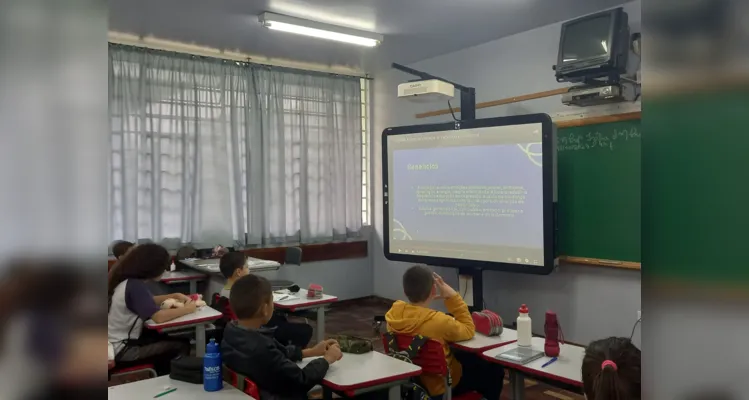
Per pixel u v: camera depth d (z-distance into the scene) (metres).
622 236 4.08
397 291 6.28
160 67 5.15
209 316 3.17
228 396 1.90
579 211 4.36
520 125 4.40
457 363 2.55
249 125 5.64
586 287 4.35
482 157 4.65
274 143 5.79
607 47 3.76
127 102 4.98
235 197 5.55
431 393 2.32
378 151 6.47
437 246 4.98
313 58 5.77
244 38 5.02
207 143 5.39
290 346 2.28
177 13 4.30
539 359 2.25
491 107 5.02
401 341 2.45
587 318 4.34
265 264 4.83
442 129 4.92
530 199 4.35
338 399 2.52
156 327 2.99
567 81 4.11
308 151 6.03
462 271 4.90
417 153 5.12
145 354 2.97
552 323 2.32
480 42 5.07
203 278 4.82
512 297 4.89
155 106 5.13
